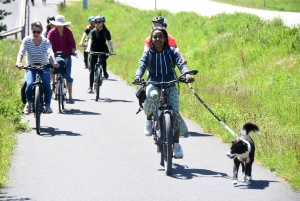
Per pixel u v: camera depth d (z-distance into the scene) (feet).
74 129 47.52
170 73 35.37
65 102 61.62
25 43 46.80
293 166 34.04
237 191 30.76
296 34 79.15
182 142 43.14
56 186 31.71
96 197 29.76
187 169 35.50
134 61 97.35
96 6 231.30
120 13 188.85
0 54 106.52
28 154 38.78
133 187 31.58
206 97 59.72
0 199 29.32
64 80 57.36
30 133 45.60
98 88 62.75
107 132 46.50
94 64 66.28
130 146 41.60
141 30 142.61
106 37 65.67
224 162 37.32
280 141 39.70
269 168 35.06
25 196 29.89
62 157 38.17
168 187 31.58
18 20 203.10
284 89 58.65
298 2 187.42
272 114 50.52
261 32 87.30
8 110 49.65
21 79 75.92
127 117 53.36
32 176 33.60
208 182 32.53
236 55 82.07
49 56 46.55
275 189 31.01
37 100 44.73
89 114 54.70
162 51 35.24
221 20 108.99
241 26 99.25
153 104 35.06
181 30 118.62
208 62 84.94
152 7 198.59
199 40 102.99
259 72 69.87
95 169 35.27
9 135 43.42
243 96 58.03
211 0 206.69
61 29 57.82
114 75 86.63
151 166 36.11
